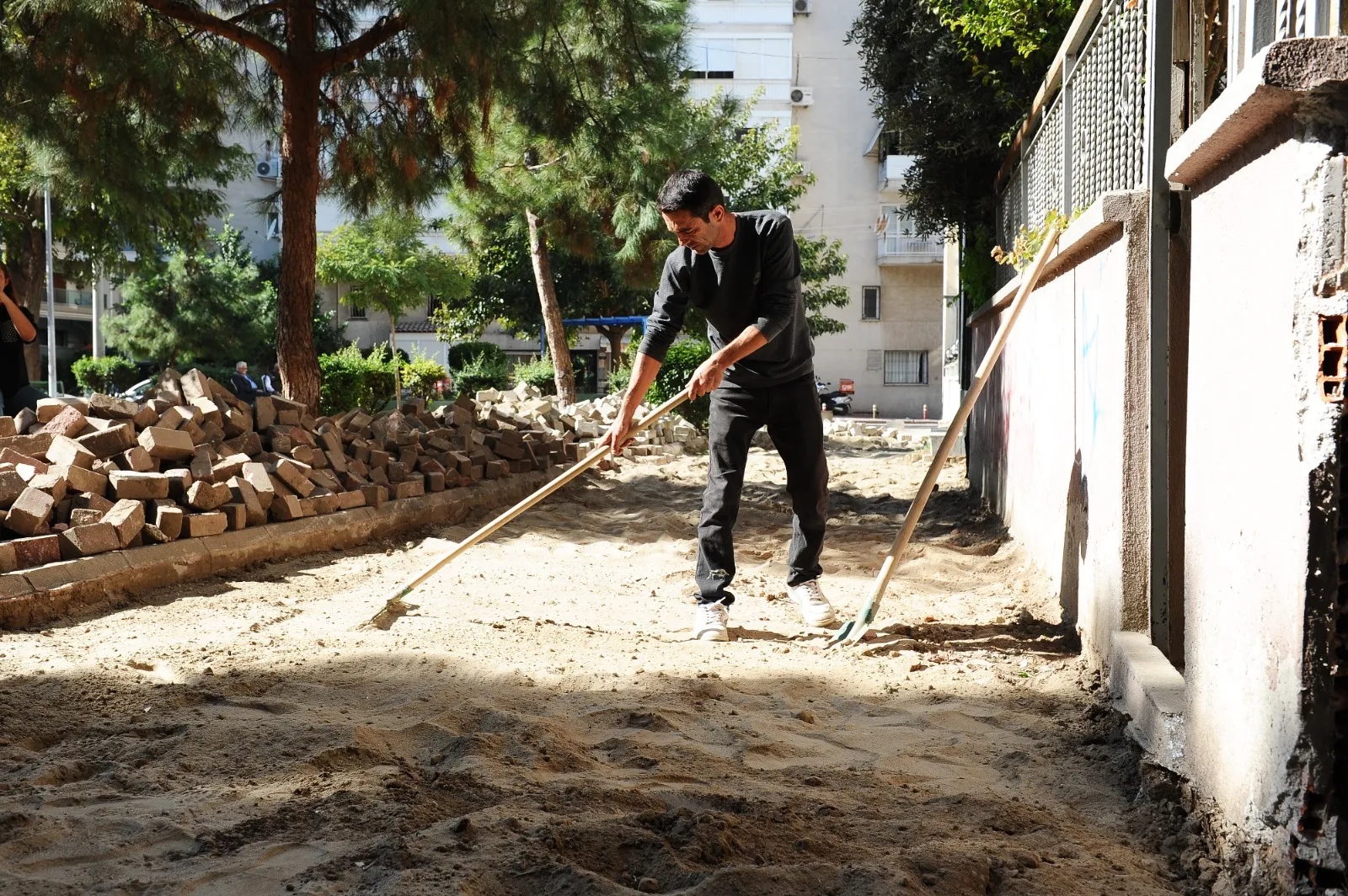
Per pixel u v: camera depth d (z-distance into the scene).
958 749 3.29
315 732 3.17
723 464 4.95
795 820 2.58
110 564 5.29
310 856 2.38
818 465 5.08
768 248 4.73
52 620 4.83
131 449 6.20
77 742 3.18
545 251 19.00
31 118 10.70
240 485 6.45
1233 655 2.37
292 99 10.42
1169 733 2.82
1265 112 2.10
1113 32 4.82
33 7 9.50
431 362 31.36
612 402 16.89
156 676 3.89
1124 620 3.73
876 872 2.23
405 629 4.72
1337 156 1.95
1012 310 4.90
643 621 5.25
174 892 2.20
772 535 8.16
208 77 10.39
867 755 3.22
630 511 9.48
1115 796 2.92
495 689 3.73
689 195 4.56
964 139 10.85
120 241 23.08
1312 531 1.97
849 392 44.41
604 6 11.20
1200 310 2.71
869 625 4.85
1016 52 10.04
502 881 2.23
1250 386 2.28
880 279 44.59
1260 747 2.19
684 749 3.14
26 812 2.56
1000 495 8.27
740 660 4.32
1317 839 2.01
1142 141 4.24
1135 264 3.73
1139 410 3.71
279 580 5.98
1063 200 6.10
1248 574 2.28
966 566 6.90
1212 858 2.44
